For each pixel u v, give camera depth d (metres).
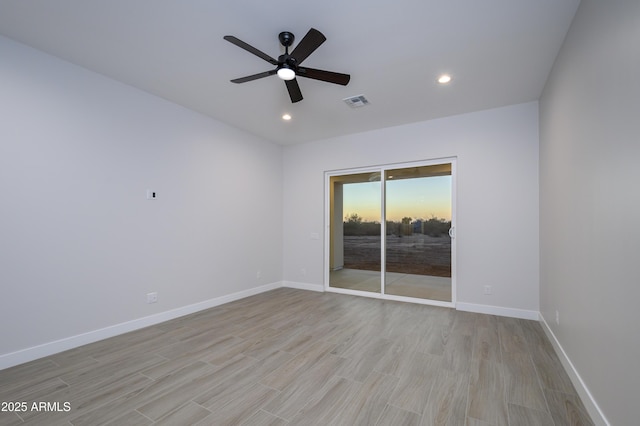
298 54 2.10
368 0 1.88
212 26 2.17
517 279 3.59
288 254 5.45
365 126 4.43
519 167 3.60
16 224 2.39
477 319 3.53
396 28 2.17
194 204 3.85
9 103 2.37
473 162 3.86
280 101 3.52
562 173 2.41
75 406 1.85
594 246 1.74
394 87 3.13
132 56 2.60
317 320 3.52
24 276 2.43
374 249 4.75
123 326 3.07
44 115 2.55
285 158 5.49
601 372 1.62
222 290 4.23
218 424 1.69
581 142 1.94
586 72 1.85
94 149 2.88
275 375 2.24
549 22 2.10
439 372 2.28
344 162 4.88
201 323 3.40
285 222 5.48
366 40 2.32
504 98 3.43
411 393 2.00
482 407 1.84
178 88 3.22
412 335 3.04
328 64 2.67
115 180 3.04
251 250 4.77
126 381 2.15
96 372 2.28
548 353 2.59
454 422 1.70
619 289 1.43
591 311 1.78
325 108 3.72
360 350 2.68
